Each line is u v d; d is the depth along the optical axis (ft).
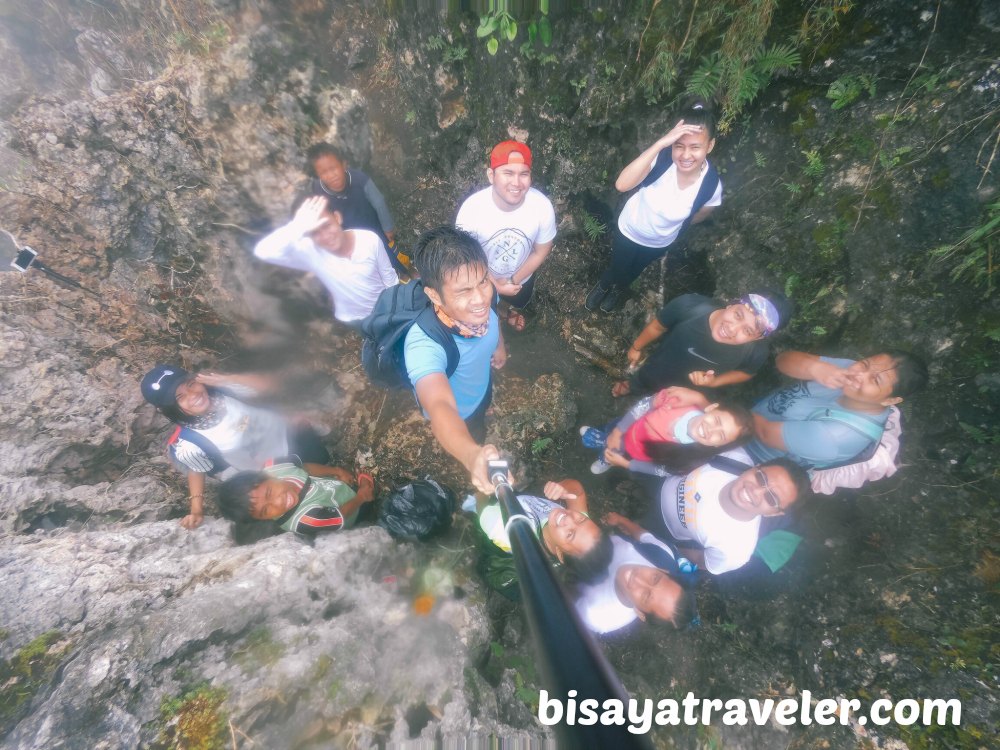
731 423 9.49
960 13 8.88
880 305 10.36
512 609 10.77
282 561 8.31
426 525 11.12
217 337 14.49
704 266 13.65
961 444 9.77
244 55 12.03
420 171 15.62
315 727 6.58
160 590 7.75
